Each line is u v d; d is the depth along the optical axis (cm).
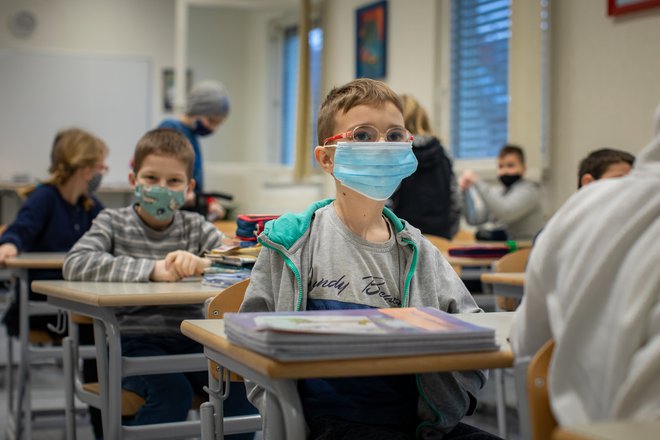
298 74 719
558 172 495
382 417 133
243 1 719
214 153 820
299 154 719
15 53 820
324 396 134
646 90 434
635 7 437
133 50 855
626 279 82
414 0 623
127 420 229
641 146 438
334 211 148
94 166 336
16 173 819
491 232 459
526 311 98
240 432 190
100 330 197
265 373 95
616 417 78
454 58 599
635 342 79
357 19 682
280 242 140
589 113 471
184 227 248
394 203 394
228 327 112
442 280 148
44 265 277
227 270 208
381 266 143
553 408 87
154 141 236
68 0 839
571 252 90
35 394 389
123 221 243
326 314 113
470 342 103
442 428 131
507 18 550
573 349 87
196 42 797
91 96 838
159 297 183
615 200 88
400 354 99
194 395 216
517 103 514
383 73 657
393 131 148
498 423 325
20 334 295
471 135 587
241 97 823
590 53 470
